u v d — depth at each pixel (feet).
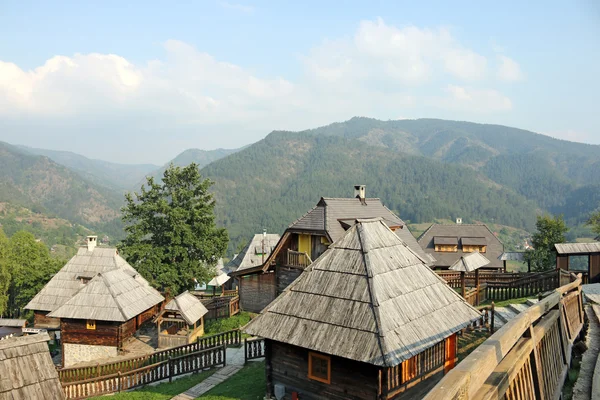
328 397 40.24
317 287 43.65
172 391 55.88
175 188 120.78
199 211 116.98
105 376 60.03
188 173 119.14
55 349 106.63
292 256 80.79
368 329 37.32
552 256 124.26
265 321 43.68
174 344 80.38
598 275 83.46
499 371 14.66
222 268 165.68
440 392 10.11
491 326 57.16
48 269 166.09
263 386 50.65
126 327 87.15
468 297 71.46
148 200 117.80
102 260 114.01
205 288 174.70
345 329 38.55
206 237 118.52
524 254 130.72
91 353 84.74
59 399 42.96
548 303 22.65
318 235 79.66
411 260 47.03
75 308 85.46
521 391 16.30
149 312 100.53
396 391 38.01
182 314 79.30
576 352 31.30
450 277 90.48
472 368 11.68
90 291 88.28
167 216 115.14
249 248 161.68
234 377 57.57
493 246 152.87
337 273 43.70
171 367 63.31
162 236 116.47
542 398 18.70
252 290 101.35
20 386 41.42
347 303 40.52
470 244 151.02
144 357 67.31
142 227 114.62
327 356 40.27
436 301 43.62
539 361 20.22
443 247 154.71
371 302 39.17
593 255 83.66
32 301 110.93
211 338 73.41
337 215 80.94
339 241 46.75
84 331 85.20
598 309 45.32
